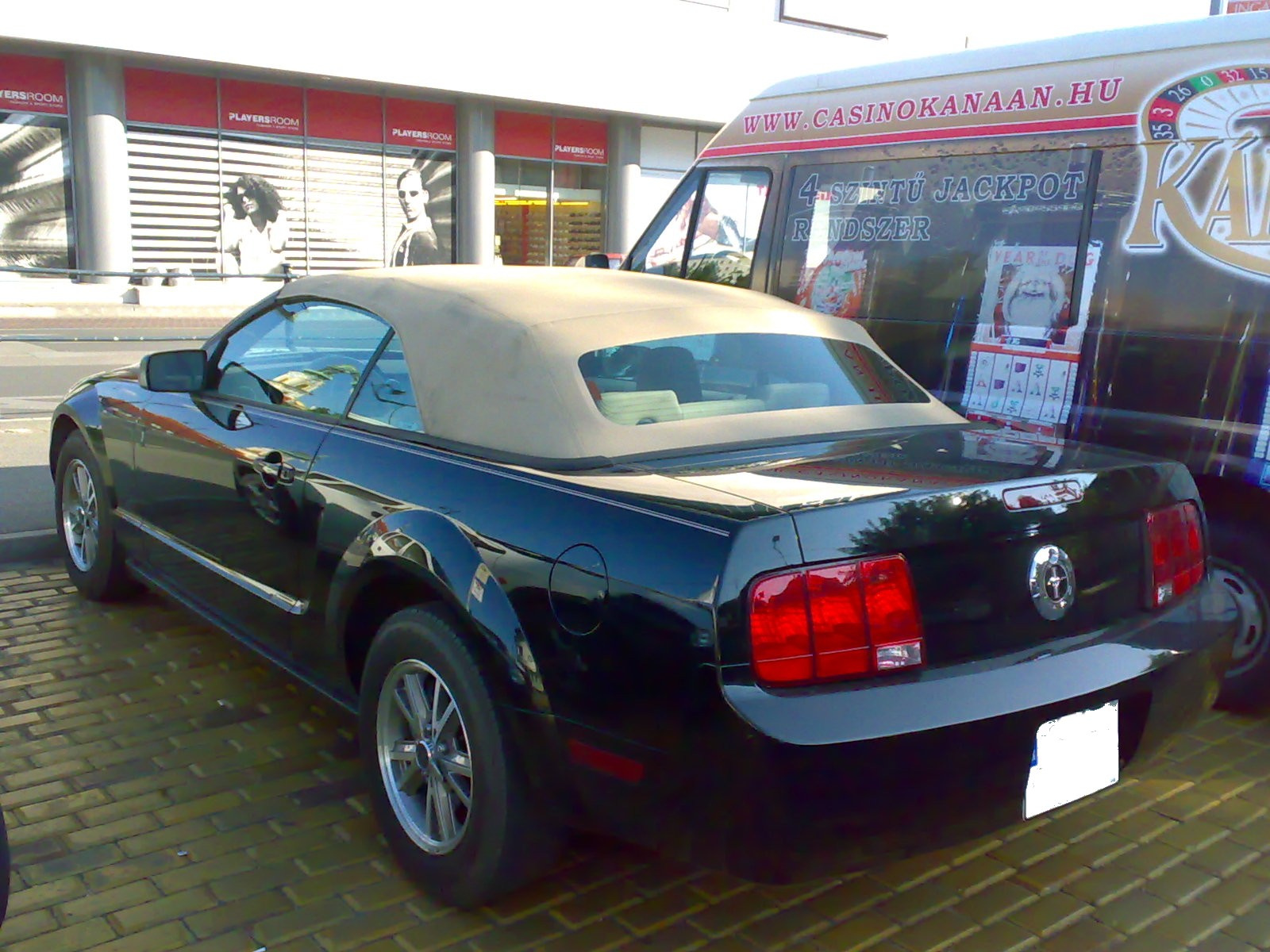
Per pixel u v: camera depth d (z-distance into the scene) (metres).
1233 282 4.41
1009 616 2.83
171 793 3.79
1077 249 4.88
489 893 3.08
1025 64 5.14
